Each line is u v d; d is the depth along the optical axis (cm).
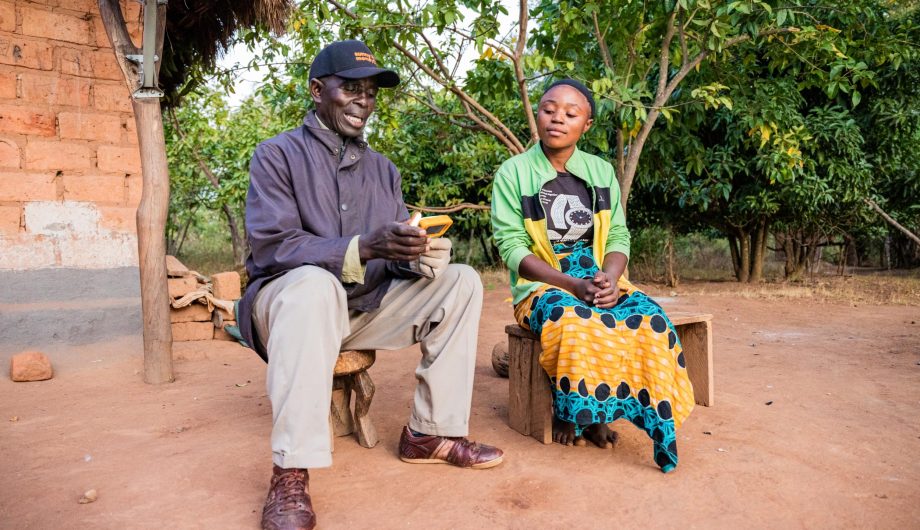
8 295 409
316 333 202
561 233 305
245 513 214
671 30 444
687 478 244
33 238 418
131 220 450
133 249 450
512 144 481
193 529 202
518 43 427
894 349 487
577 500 225
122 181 448
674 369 258
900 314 672
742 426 304
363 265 219
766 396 356
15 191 412
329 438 206
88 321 430
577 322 261
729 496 228
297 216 235
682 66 451
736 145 793
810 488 235
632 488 235
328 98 244
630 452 275
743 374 407
